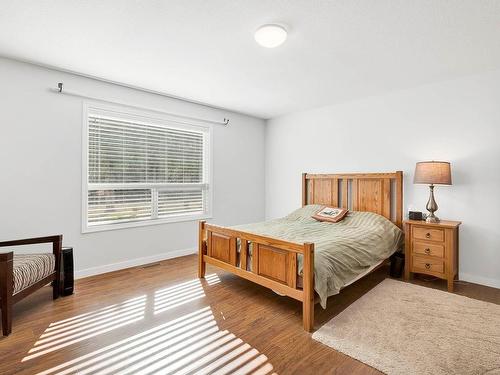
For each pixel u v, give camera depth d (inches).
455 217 121.0
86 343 72.0
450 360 65.1
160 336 75.5
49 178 111.7
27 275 82.1
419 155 130.7
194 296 101.6
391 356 66.4
